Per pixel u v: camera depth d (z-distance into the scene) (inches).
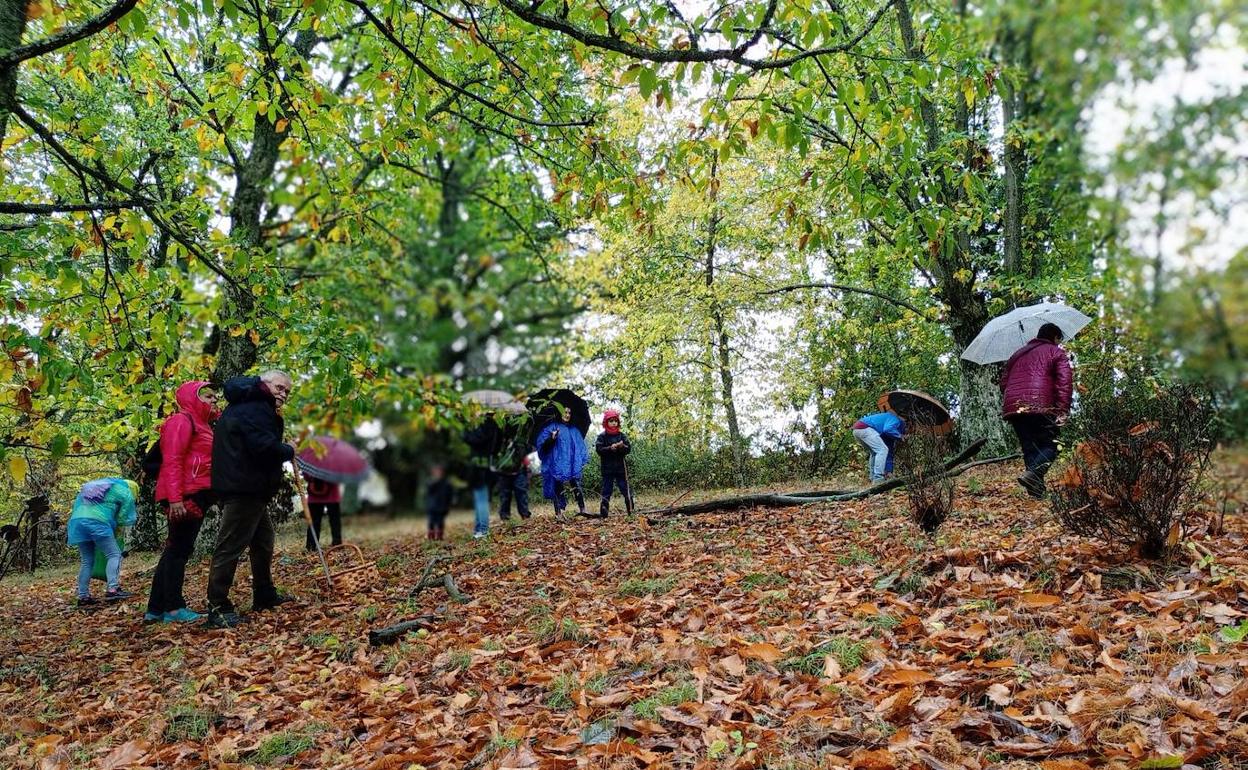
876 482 383.9
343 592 249.4
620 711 114.2
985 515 227.6
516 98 199.6
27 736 143.1
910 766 84.4
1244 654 102.3
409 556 293.6
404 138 169.9
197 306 171.3
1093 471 153.9
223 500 214.2
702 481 697.6
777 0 141.8
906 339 675.4
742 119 161.0
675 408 655.1
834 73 162.7
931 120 301.9
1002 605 140.0
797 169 443.5
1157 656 106.3
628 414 692.1
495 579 239.6
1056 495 162.1
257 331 176.7
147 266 175.8
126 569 430.0
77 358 188.7
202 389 227.9
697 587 193.5
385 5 186.4
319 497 283.3
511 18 197.2
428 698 134.0
